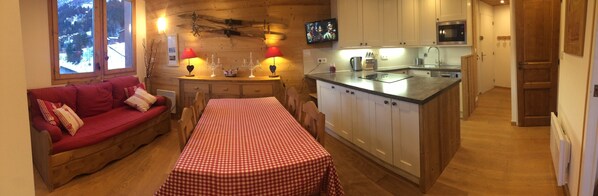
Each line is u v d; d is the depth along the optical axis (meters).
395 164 3.00
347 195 2.71
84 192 2.94
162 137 4.68
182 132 1.94
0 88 0.56
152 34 5.88
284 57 5.27
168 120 4.93
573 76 2.56
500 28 7.87
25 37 3.79
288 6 5.20
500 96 6.95
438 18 5.36
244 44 5.34
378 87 3.33
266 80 4.97
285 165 1.62
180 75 5.68
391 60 6.05
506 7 7.68
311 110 2.25
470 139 4.05
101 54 4.82
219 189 1.56
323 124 1.99
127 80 4.88
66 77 4.30
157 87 6.00
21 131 0.61
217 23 5.36
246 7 5.26
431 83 3.49
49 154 2.95
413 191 2.76
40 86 3.97
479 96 6.99
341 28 4.98
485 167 3.17
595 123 2.03
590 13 2.03
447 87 3.19
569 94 2.76
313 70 5.34
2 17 0.56
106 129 3.55
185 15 5.50
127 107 4.62
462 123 4.83
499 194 2.63
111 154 3.60
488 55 7.61
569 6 2.70
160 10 5.73
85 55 4.59
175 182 1.56
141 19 5.80
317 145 1.89
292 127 2.35
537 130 4.35
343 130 3.90
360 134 3.52
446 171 3.12
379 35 5.32
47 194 2.90
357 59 5.45
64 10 4.27
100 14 4.77
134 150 4.03
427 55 6.33
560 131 2.62
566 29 2.89
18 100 0.60
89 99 4.11
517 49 4.48
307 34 5.14
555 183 2.77
